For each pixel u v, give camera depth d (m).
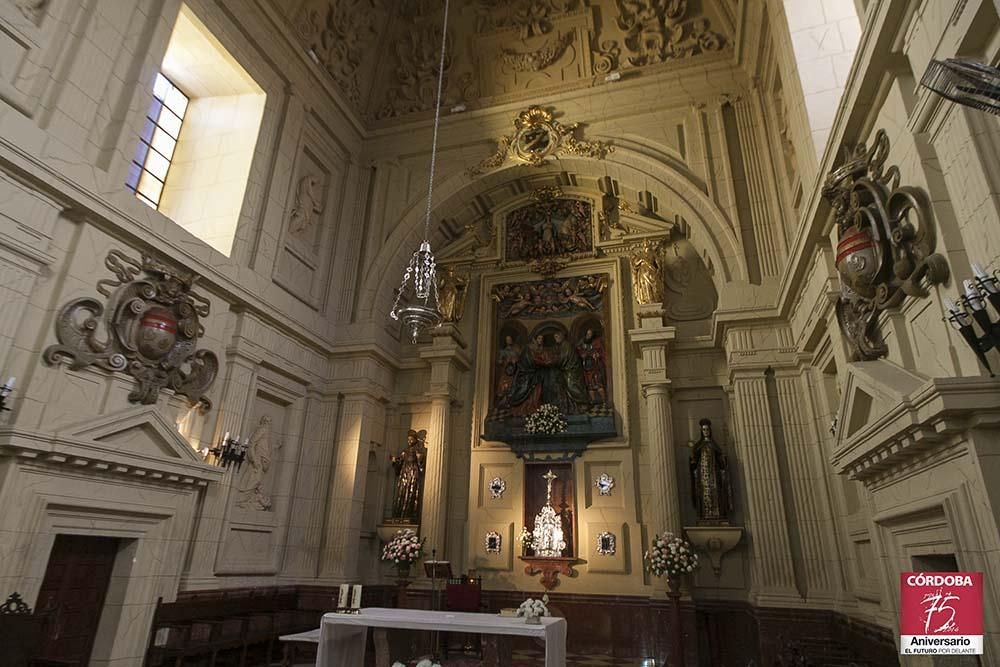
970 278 4.45
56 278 7.04
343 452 11.65
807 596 8.93
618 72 12.88
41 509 6.45
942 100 4.54
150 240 8.12
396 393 13.17
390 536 11.78
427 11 14.19
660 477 10.84
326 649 6.53
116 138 7.86
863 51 5.47
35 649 5.78
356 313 12.62
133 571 7.62
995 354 4.12
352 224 13.55
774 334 10.19
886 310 5.70
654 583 10.51
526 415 12.38
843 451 6.03
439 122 13.82
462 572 11.62
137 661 7.47
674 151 12.10
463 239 14.14
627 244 13.02
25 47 6.96
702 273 12.46
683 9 12.65
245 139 10.80
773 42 9.24
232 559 9.47
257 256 10.44
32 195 6.73
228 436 9.23
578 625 10.60
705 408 11.45
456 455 12.60
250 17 10.67
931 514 4.82
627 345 12.36
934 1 4.47
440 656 8.79
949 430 4.02
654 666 9.79
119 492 7.38
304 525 11.14
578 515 11.45
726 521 10.24
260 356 10.20
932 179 4.80
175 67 10.66
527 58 13.71
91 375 7.25
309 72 12.27
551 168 13.07
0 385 6.19
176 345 8.48
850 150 6.34
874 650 6.91
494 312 13.55
